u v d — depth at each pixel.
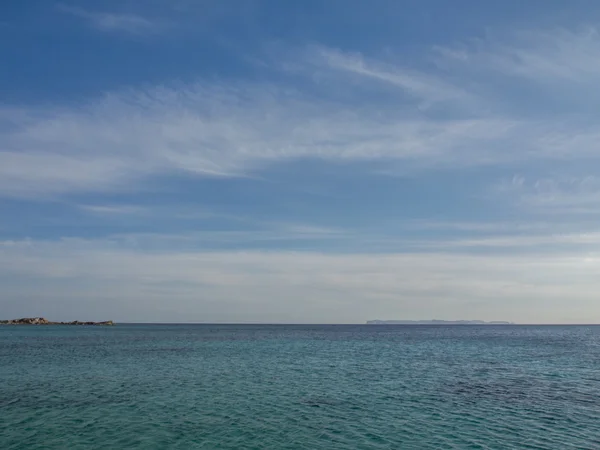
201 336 126.62
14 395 31.50
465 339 118.69
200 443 21.05
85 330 176.75
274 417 25.80
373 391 34.03
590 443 21.28
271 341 101.94
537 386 36.66
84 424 24.00
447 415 26.41
